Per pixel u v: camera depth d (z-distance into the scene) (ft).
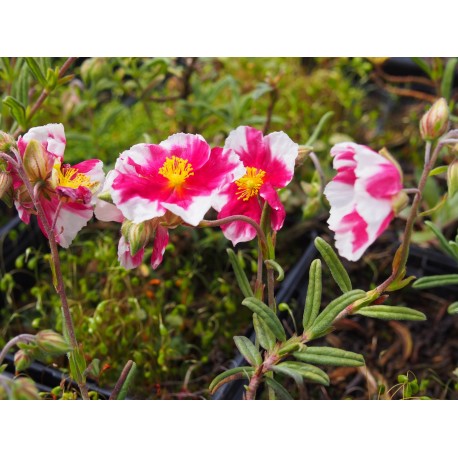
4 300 1.17
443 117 0.77
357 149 0.77
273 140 0.85
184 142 0.83
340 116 1.48
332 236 1.22
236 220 0.85
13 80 1.09
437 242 1.20
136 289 1.15
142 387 1.06
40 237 1.22
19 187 0.83
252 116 1.30
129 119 1.38
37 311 1.16
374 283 1.18
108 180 0.81
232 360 1.06
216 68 1.44
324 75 1.49
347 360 0.82
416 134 1.40
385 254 1.21
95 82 1.21
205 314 1.14
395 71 1.54
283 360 0.91
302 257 1.16
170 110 1.28
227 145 0.85
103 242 1.22
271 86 1.15
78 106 1.23
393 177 0.76
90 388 0.98
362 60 1.45
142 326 1.09
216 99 1.42
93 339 1.07
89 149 1.28
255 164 0.85
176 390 1.06
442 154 1.20
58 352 0.81
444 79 1.17
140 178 0.81
